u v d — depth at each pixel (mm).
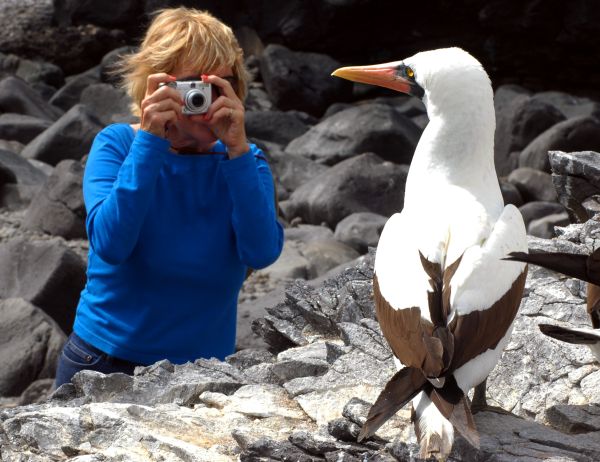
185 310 8977
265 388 8477
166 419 7895
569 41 55875
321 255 28422
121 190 8398
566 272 6152
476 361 6629
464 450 6766
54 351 19156
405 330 6672
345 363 8570
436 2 58344
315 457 7141
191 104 8523
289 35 59125
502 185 37344
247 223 8781
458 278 6664
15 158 35281
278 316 10664
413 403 6414
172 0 58438
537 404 8062
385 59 60406
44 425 8031
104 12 58812
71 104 51156
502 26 56812
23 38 58344
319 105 54906
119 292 8938
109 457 7445
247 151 8758
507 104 46156
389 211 34406
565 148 40531
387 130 41656
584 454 6781
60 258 22984
